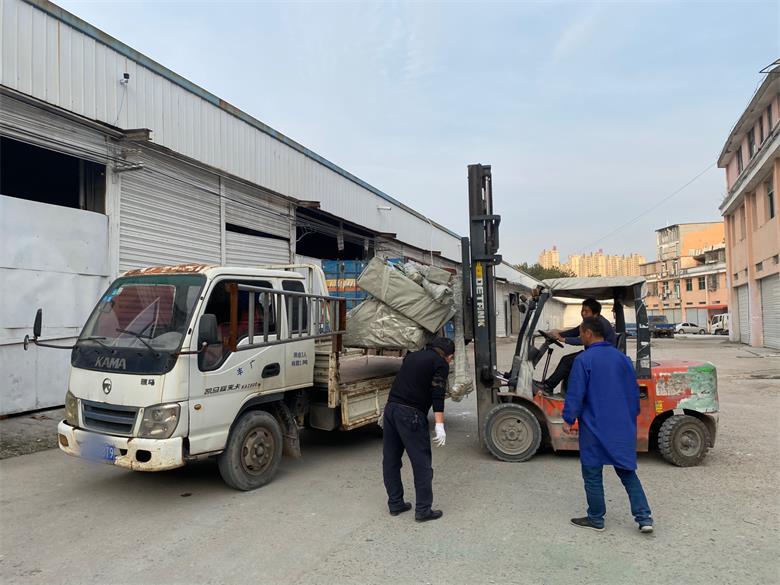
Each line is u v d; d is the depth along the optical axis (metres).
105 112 10.01
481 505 5.21
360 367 8.80
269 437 5.94
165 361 4.97
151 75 11.16
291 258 16.34
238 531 4.62
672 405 6.61
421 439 4.91
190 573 3.87
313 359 6.74
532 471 6.38
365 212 21.78
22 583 3.74
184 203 12.05
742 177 26.78
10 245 8.36
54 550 4.27
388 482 5.02
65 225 9.21
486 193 7.57
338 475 6.30
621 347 7.14
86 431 5.25
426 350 5.16
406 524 4.75
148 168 10.97
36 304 8.74
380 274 7.49
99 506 5.26
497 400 7.21
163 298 5.44
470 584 3.67
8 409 8.35
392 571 3.87
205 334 5.03
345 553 4.17
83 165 10.23
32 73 8.67
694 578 3.73
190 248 12.23
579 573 3.81
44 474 6.29
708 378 6.67
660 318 46.72
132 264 10.59
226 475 5.55
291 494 5.60
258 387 5.82
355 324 7.61
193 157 12.38
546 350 7.49
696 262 75.25
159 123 11.36
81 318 9.48
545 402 6.87
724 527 4.62
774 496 5.41
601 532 4.53
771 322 25.75
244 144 14.28
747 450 7.23
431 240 30.47
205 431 5.20
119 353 5.19
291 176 16.50
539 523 4.74
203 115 12.76
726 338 41.50
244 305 5.91
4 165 10.85
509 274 44.50
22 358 8.55
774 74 21.52
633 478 4.52
